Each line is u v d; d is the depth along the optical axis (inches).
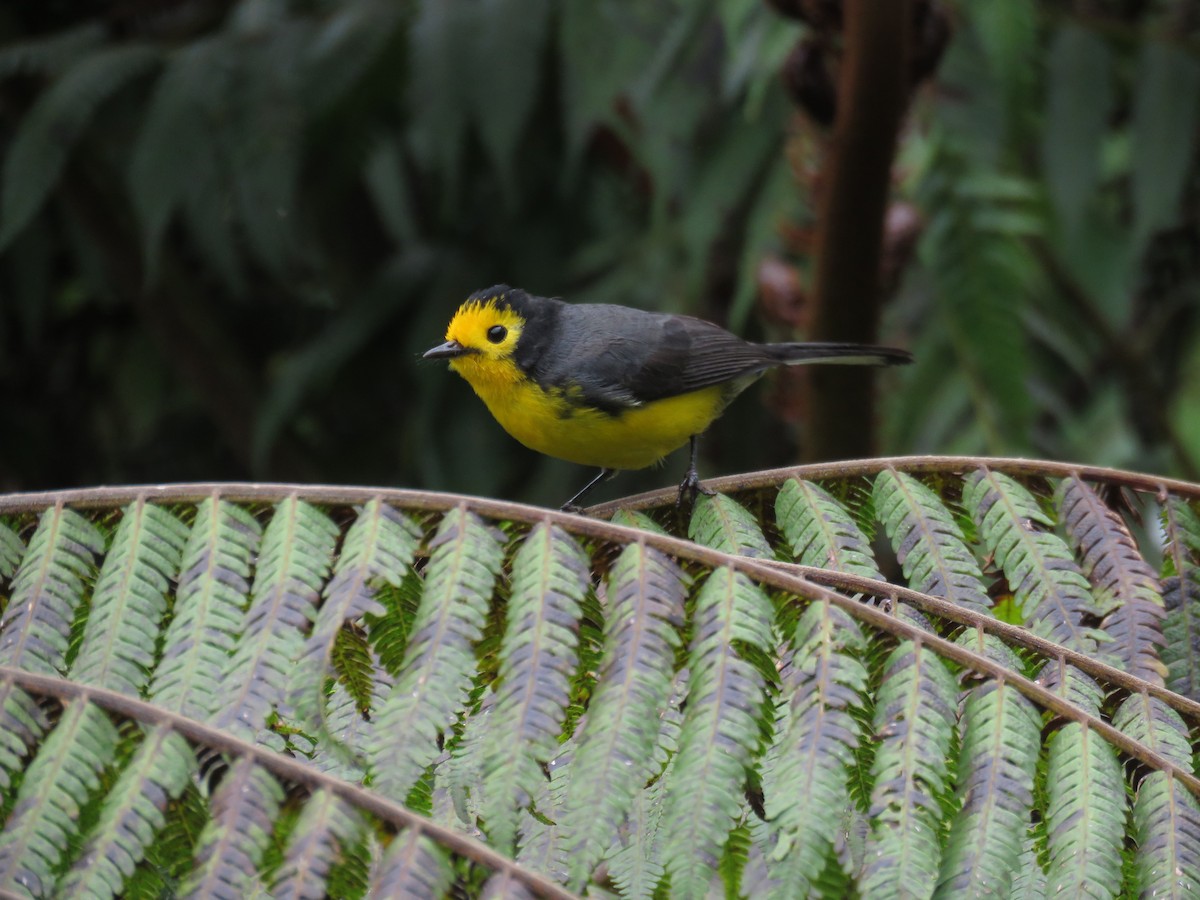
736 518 255.6
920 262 500.1
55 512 217.9
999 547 246.8
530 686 196.1
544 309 400.8
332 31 479.8
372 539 210.7
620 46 472.1
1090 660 220.5
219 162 476.1
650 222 542.6
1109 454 523.2
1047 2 502.3
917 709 200.2
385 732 192.2
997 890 188.7
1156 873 195.8
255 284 623.2
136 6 553.6
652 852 221.1
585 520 211.9
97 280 589.3
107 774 191.3
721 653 199.5
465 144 523.5
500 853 179.6
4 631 206.4
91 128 527.2
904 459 258.2
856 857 214.7
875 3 339.0
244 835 178.7
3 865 176.4
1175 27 503.8
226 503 217.2
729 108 479.8
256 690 196.7
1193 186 538.6
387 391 578.9
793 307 453.4
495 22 474.0
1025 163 558.9
